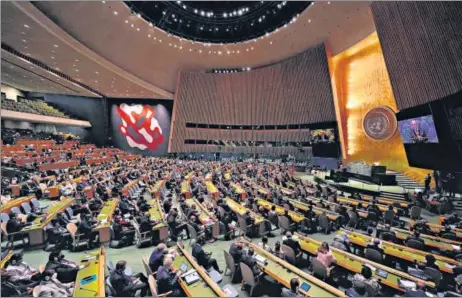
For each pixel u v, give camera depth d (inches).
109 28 813.9
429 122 543.5
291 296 205.5
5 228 306.3
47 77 1040.8
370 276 210.2
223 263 299.3
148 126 1489.9
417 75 548.4
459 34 444.1
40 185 544.1
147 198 569.3
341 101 1024.2
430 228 365.7
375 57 871.1
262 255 255.9
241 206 462.3
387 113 840.3
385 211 410.6
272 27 1073.5
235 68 1330.0
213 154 1412.4
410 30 546.9
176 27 1059.9
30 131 1248.8
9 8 555.5
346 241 295.1
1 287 197.0
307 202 487.5
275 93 1262.3
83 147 1257.4
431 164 550.6
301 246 287.9
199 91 1381.6
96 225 336.5
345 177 774.5
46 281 207.6
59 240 319.6
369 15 734.5
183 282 202.7
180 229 366.3
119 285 201.0
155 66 1173.7
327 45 996.6
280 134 1286.9
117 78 1084.5
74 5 668.1
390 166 837.2
